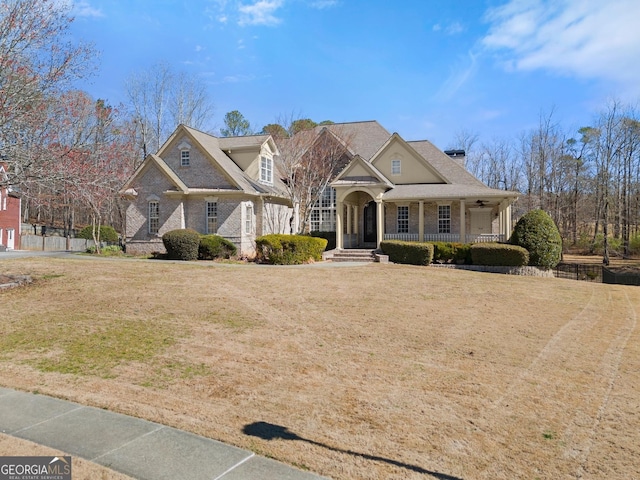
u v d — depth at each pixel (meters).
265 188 27.19
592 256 42.09
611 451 4.55
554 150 46.16
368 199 28.80
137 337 8.57
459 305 12.19
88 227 41.34
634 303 14.16
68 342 8.23
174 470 3.94
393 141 27.91
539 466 4.23
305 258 21.36
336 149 27.73
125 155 25.44
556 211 45.44
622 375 6.99
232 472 3.93
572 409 5.63
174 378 6.51
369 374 6.79
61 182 13.76
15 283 13.70
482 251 21.59
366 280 15.87
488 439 4.77
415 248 22.22
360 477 3.93
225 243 23.23
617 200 40.12
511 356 7.84
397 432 4.89
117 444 4.43
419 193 24.80
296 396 5.89
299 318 10.24
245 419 5.14
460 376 6.78
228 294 12.75
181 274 16.52
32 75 12.90
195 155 25.30
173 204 24.70
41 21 12.86
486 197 23.17
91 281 14.68
